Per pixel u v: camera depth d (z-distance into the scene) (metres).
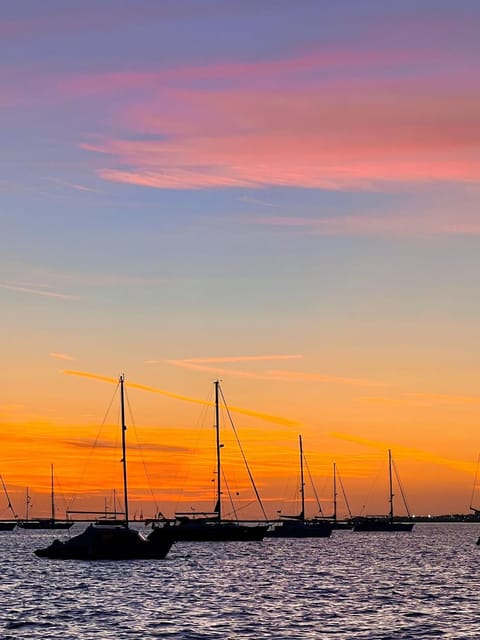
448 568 145.00
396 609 89.50
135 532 137.00
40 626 77.88
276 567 142.25
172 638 72.44
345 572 134.88
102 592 101.88
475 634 74.81
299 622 80.44
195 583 113.06
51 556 139.38
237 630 76.12
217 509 183.25
